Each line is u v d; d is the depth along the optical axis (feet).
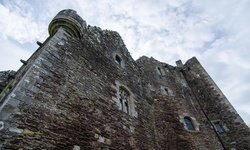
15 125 10.91
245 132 32.17
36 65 14.67
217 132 34.76
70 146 13.05
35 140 11.34
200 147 27.50
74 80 17.42
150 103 31.19
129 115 22.65
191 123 32.14
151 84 37.32
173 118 30.78
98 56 24.36
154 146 23.29
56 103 14.20
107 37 30.99
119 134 18.54
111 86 22.72
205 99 41.78
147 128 24.80
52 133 12.51
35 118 12.14
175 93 38.37
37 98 13.09
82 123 15.21
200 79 46.19
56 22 20.86
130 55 36.11
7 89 18.34
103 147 15.61
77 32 21.57
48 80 14.80
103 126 17.17
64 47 18.99
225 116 36.47
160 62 48.19
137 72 34.63
